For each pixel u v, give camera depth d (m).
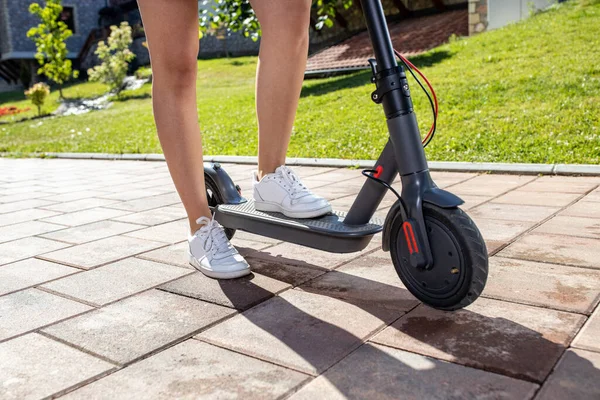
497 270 1.78
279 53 1.70
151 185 4.04
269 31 1.69
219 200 2.09
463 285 1.33
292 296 1.65
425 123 5.02
